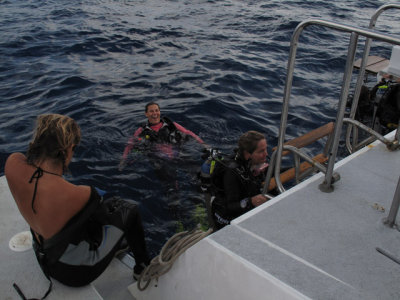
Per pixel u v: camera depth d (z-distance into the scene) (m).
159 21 11.75
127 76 7.66
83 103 6.47
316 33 10.47
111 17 12.09
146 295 2.26
